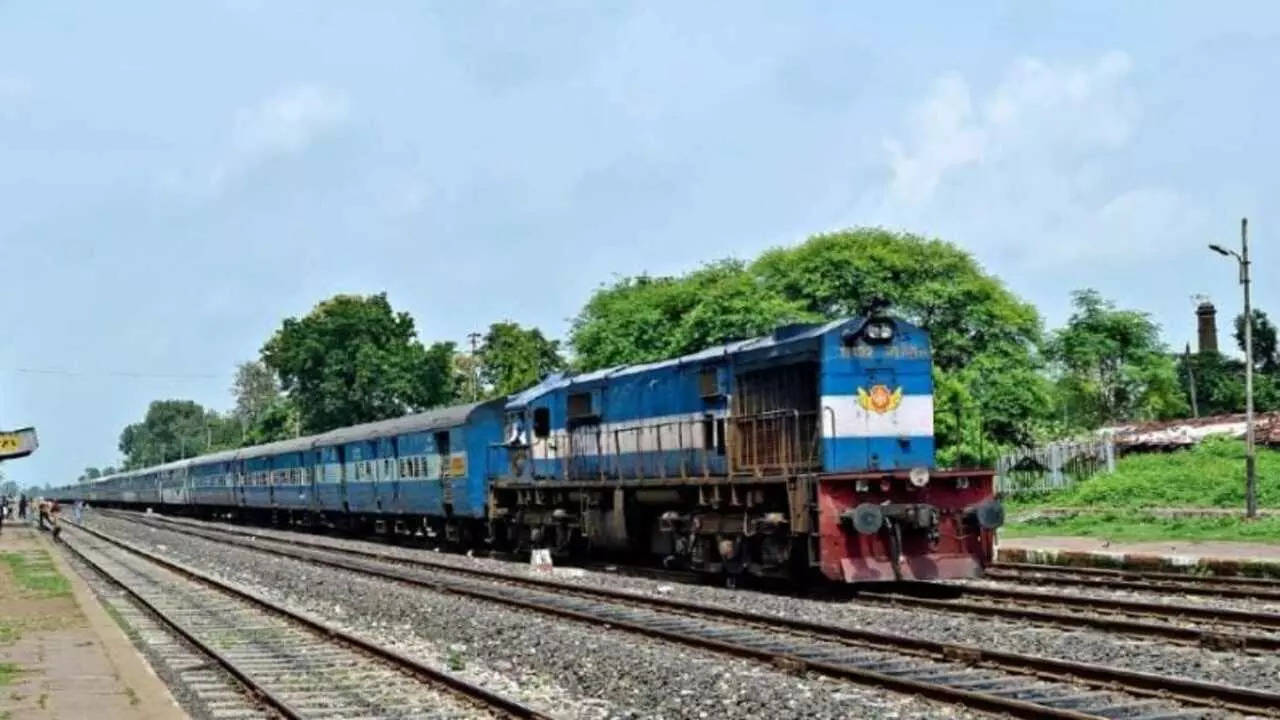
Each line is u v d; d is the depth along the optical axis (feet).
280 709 41.88
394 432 138.62
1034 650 47.80
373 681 47.85
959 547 68.80
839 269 164.25
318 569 103.40
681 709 40.29
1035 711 35.83
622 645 53.67
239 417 539.70
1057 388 233.96
